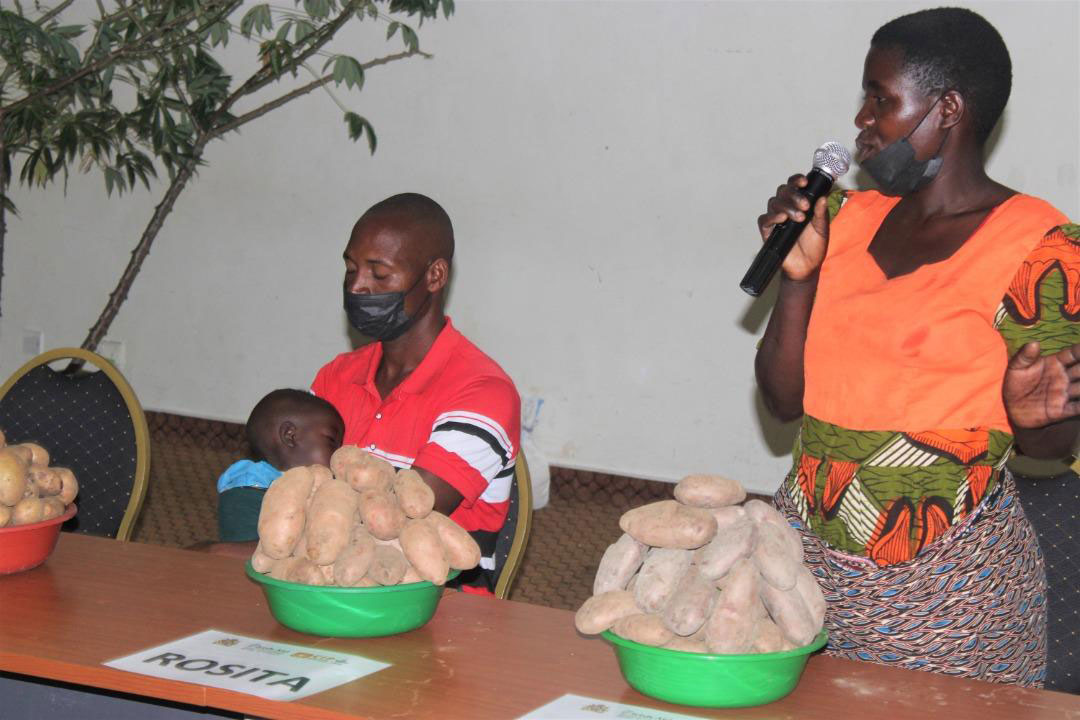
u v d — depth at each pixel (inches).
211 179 208.4
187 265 212.8
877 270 64.9
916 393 61.7
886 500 62.2
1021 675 62.9
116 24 168.7
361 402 88.2
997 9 159.2
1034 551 63.6
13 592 65.1
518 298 192.7
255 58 199.9
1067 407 55.5
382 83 195.6
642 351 185.8
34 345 225.0
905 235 64.4
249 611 62.8
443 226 83.2
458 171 193.6
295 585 57.0
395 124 196.1
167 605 63.5
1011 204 61.1
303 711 49.9
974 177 62.7
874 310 63.4
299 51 196.2
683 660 49.4
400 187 197.5
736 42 174.1
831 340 65.1
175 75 168.9
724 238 178.4
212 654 55.7
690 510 50.7
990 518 61.4
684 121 178.7
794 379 69.3
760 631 49.8
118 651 55.8
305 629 58.5
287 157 203.2
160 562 72.2
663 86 179.3
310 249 204.2
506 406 81.7
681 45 177.5
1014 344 59.9
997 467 61.9
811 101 170.9
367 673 54.0
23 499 67.2
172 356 216.5
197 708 56.2
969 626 61.7
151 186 211.8
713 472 183.5
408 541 57.2
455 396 82.4
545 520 183.8
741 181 176.4
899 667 61.0
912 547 61.6
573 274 188.7
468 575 80.3
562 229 188.4
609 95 182.7
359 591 56.9
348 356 92.5
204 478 200.1
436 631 60.7
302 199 203.5
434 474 78.0
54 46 155.3
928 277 62.1
